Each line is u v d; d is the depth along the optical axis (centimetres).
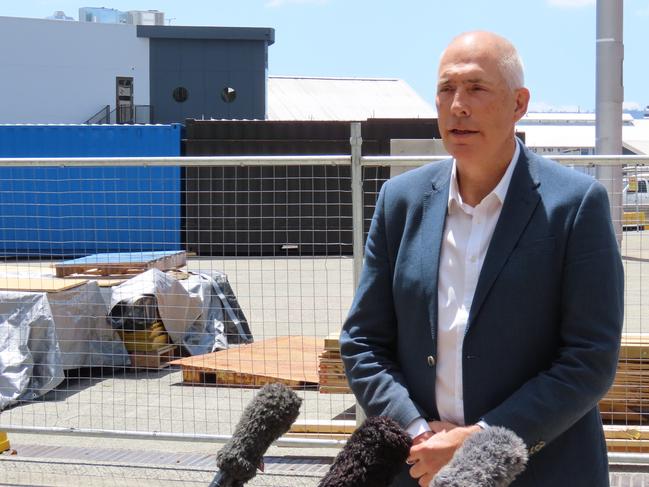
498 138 232
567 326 229
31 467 530
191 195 1675
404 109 3903
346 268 1516
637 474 512
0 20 3312
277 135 1816
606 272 227
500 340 232
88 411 671
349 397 689
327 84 4156
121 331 793
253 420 213
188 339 843
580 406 223
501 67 229
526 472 230
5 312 717
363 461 190
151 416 655
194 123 1820
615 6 1011
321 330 1009
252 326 1042
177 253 1006
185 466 529
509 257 232
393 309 256
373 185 1230
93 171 1627
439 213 246
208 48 3459
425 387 244
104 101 3441
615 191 598
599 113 1021
